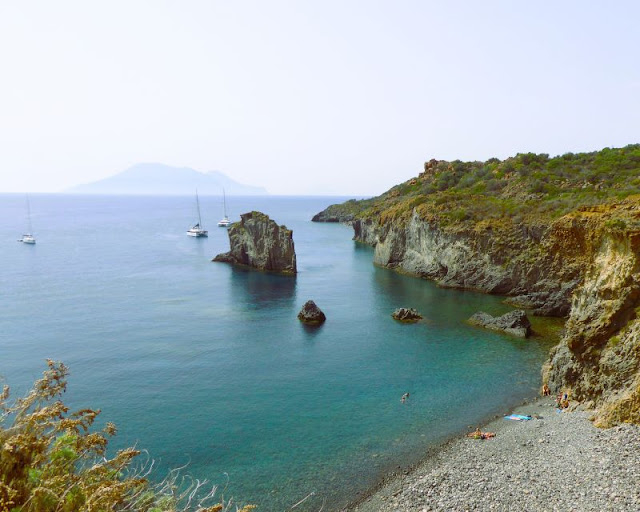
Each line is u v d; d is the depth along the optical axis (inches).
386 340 1990.7
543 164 4207.7
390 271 3875.5
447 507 810.8
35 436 281.3
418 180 5861.2
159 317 2364.7
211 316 2400.3
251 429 1210.0
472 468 952.3
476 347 1877.5
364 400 1386.6
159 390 1460.4
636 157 3654.0
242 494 926.4
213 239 6422.2
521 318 2094.0
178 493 911.0
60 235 6781.5
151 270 3831.2
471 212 3289.9
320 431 1195.9
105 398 1397.6
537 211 2928.2
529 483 848.3
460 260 3127.5
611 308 1157.7
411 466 1011.3
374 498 895.7
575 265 2447.1
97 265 4052.7
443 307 2576.3
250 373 1612.9
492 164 4707.2
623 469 832.3
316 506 882.8
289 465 1035.9
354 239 6520.7
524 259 2748.5
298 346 1914.4
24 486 265.7
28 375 1553.9
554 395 1336.1
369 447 1107.3
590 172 3472.0
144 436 1174.3
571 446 971.9
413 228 3737.7
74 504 271.7
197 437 1168.2
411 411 1305.4
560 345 1373.0
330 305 2655.0
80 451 313.4
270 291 3051.2
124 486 289.3
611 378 1088.8
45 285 3144.7
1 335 2010.3
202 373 1608.0
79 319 2297.0
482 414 1267.2
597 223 2319.1
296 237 6835.6
